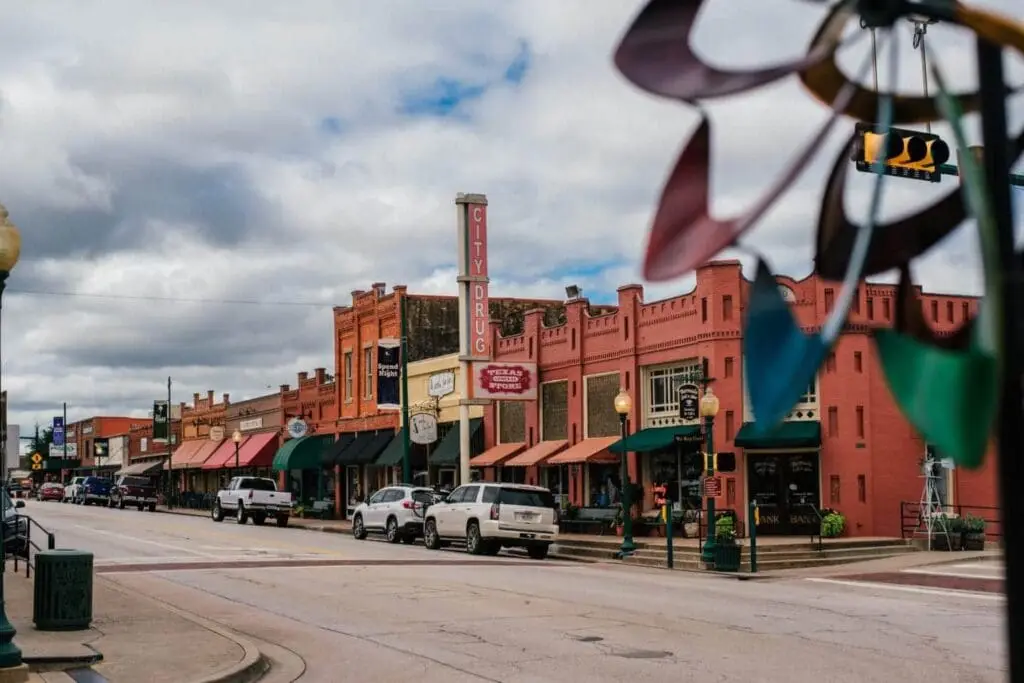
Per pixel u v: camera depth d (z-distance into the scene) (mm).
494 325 40250
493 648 12703
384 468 47750
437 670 11398
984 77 3088
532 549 29125
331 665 11883
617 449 30984
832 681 10641
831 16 3002
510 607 16484
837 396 27656
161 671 10914
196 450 72125
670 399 30891
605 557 27656
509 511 28500
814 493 28047
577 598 17719
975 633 13844
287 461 53094
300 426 54250
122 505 63875
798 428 27766
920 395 2475
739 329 28641
